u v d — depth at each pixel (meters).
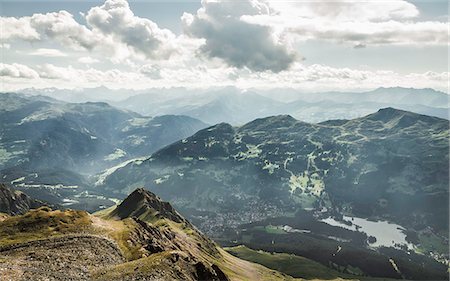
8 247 104.50
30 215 138.38
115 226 151.62
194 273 102.50
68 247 106.12
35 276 76.31
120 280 82.62
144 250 121.06
